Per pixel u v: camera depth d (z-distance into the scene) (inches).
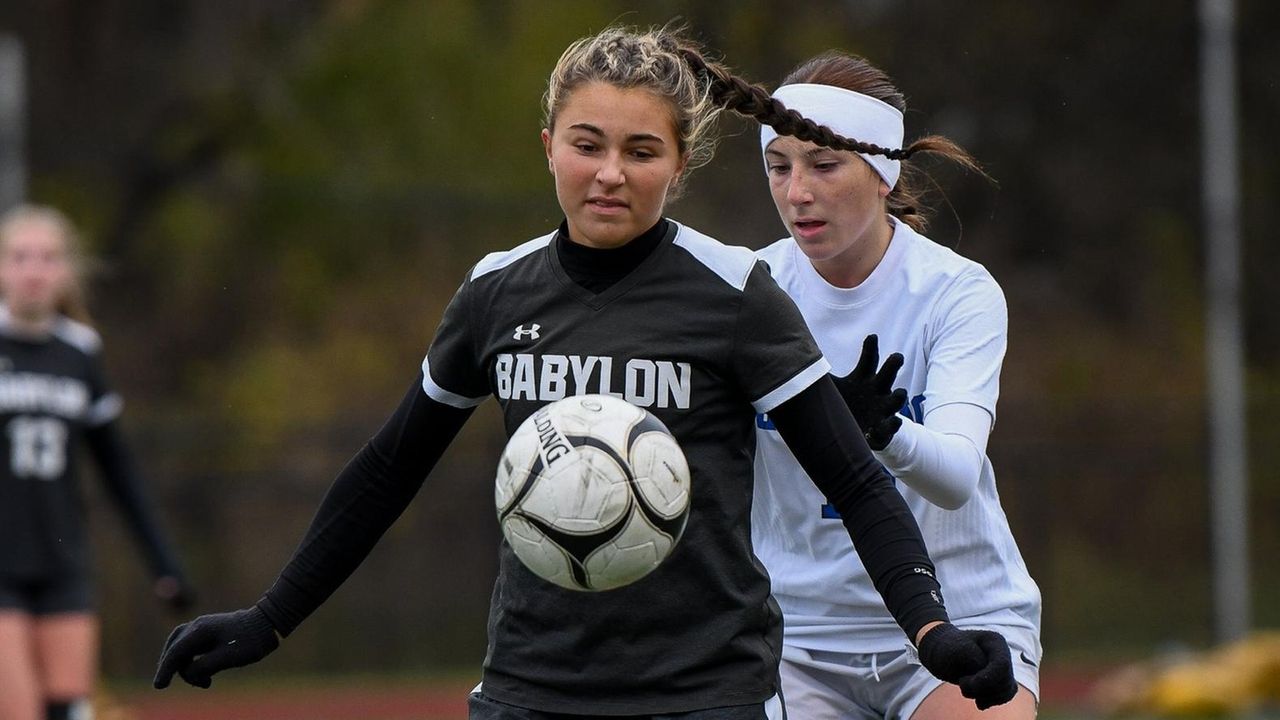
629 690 486.0
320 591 535.5
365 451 534.9
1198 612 2721.5
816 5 3385.8
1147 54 3636.8
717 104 553.6
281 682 2358.5
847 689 630.5
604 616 484.4
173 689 2237.9
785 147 589.9
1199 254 3668.8
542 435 474.6
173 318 3289.9
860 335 613.3
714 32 3235.7
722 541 489.7
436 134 3348.9
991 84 3560.5
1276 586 2896.2
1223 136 2412.6
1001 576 620.7
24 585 1029.8
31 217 1083.9
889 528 484.7
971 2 3548.2
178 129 3425.2
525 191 3289.9
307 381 3122.5
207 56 3427.7
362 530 534.3
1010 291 3604.8
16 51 2073.1
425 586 2527.1
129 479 1108.5
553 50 3368.6
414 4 3405.5
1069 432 2965.1
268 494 2524.6
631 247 494.3
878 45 3489.2
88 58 3425.2
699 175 3093.0
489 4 3432.6
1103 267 3644.2
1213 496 2442.2
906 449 519.8
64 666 1040.2
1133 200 3654.0
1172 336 3570.4
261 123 3383.4
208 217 3353.8
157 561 1115.3
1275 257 3695.9
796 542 620.4
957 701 606.2
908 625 473.4
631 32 565.6
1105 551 2874.0
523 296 504.4
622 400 480.4
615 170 480.7
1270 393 3548.2
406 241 3309.5
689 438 488.7
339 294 3262.8
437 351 522.6
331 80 3373.5
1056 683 2146.9
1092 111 3634.4
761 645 497.7
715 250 498.0
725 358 488.7
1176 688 1704.0
